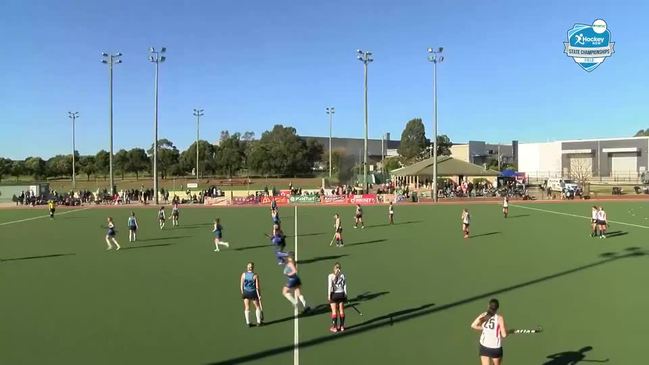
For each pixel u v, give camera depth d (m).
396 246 27.19
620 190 73.75
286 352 11.56
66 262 23.14
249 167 130.88
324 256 24.17
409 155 153.62
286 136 140.25
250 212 52.38
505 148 172.00
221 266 21.81
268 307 15.24
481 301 15.64
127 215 49.69
